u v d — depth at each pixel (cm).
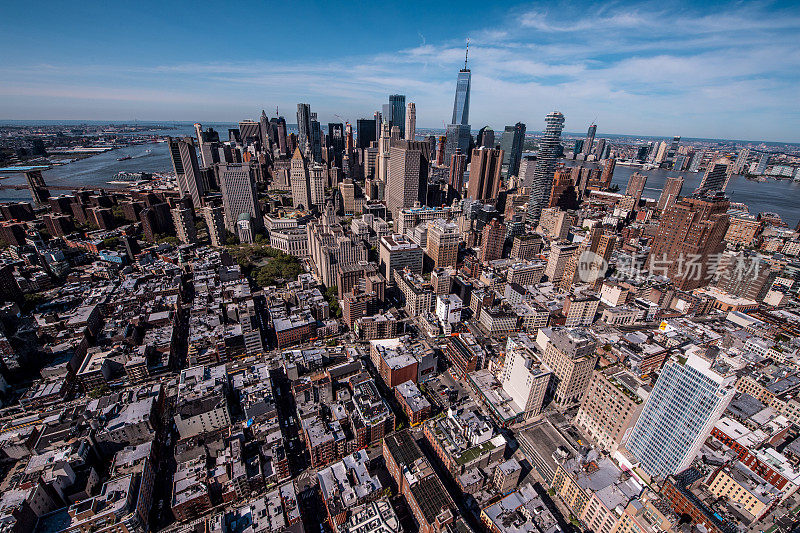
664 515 19600
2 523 19312
